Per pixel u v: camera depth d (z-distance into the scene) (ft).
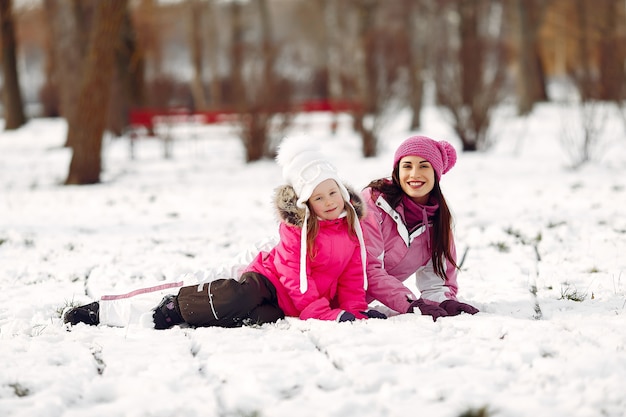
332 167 14.96
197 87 140.05
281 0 239.50
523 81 91.61
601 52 49.88
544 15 98.58
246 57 60.70
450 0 107.14
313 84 106.22
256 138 58.65
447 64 61.05
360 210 15.20
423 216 16.19
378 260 15.97
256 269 15.48
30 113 153.28
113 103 85.15
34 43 176.96
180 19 144.66
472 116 58.65
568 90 65.46
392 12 105.40
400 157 15.85
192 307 14.76
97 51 46.37
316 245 14.97
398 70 60.39
